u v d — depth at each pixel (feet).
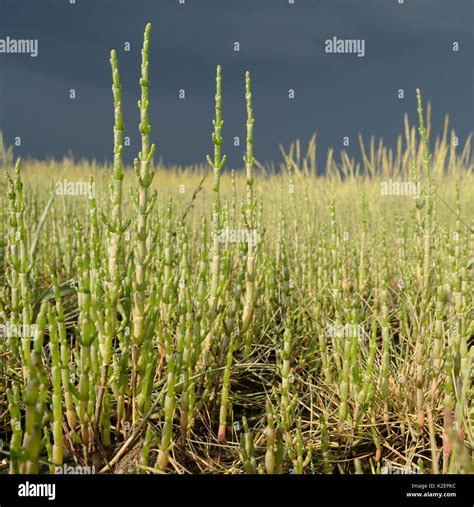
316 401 2.22
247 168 2.19
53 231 3.14
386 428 2.07
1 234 2.24
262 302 2.64
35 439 1.51
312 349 2.44
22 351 1.93
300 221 3.50
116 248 1.83
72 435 1.82
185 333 1.88
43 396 1.52
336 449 1.99
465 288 2.04
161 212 3.02
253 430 2.03
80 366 1.77
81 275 1.73
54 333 1.68
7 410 2.02
